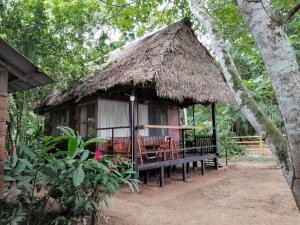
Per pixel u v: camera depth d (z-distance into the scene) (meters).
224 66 2.28
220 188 7.14
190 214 4.92
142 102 10.06
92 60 9.03
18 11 6.61
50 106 10.52
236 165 11.49
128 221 4.42
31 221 3.72
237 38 7.51
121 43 11.88
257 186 7.24
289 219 4.58
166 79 6.98
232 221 4.52
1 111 3.55
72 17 8.13
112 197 6.01
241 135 20.89
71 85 8.79
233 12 6.42
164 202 5.81
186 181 8.18
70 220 3.74
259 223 4.42
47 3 7.74
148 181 8.12
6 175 3.54
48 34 7.36
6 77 3.68
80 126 9.86
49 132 12.09
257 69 15.26
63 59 8.06
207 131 15.05
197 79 8.42
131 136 7.32
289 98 1.54
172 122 11.36
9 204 3.91
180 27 8.84
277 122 14.91
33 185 3.73
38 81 4.30
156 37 9.04
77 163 3.52
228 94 9.52
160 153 8.48
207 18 2.76
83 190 3.85
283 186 7.06
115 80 7.44
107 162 4.02
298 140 1.49
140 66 7.44
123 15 8.41
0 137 3.47
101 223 4.24
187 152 10.65
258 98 12.54
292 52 1.63
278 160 1.65
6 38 6.52
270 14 1.67
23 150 3.66
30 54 6.79
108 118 9.32
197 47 9.57
